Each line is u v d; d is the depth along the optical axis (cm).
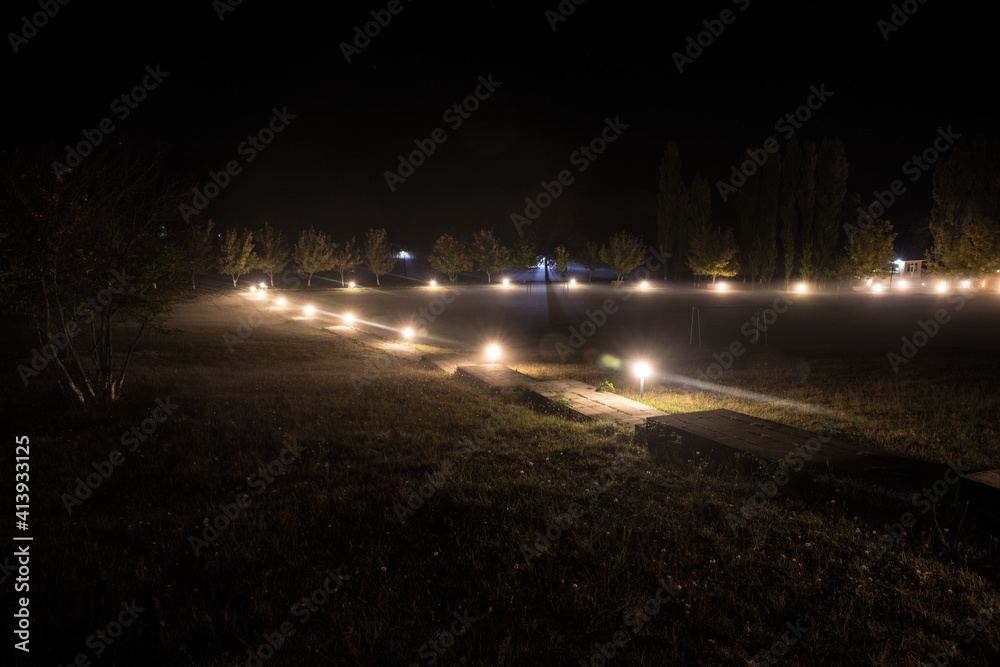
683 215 7825
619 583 376
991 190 6003
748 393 1348
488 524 468
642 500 526
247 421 902
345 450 733
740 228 7288
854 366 1770
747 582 377
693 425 749
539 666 299
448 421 915
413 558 412
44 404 1010
